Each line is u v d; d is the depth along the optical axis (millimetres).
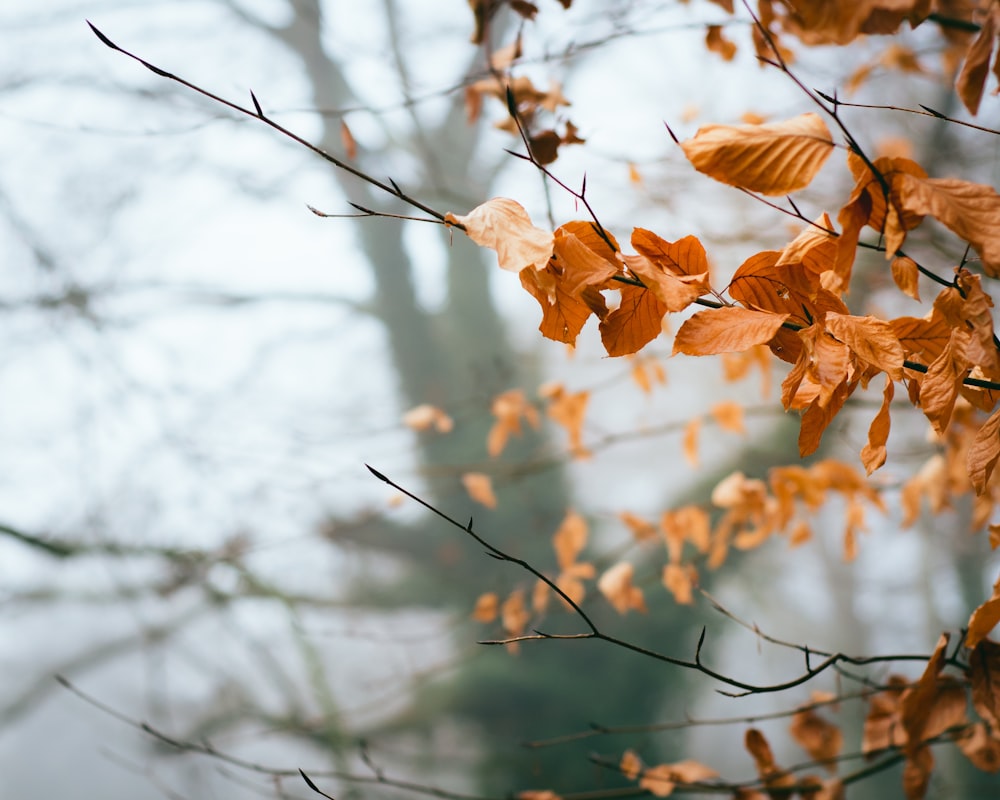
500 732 6508
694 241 1345
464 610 7000
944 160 3141
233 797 4598
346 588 6918
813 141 1278
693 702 7148
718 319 1312
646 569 6090
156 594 4355
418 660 6391
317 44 8023
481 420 7730
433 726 6379
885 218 1289
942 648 1487
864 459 1362
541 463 3080
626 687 6867
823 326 1330
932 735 1563
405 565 7195
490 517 7297
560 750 6551
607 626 6867
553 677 6703
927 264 2883
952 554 10141
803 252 1344
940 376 1329
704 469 5934
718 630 7074
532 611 2742
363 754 1888
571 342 1346
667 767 1852
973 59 1294
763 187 1278
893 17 1300
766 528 2330
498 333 9078
